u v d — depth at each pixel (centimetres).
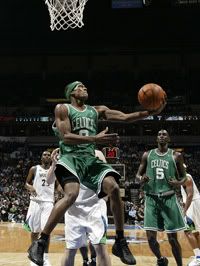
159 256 538
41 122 3008
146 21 2950
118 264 621
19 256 735
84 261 550
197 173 2603
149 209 544
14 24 2969
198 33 2930
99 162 347
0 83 3331
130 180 2462
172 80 3212
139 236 1122
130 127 3017
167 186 539
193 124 2942
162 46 3030
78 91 361
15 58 3338
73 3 918
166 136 550
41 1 2884
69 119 349
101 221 372
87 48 3069
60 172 339
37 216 643
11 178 2525
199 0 2805
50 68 3334
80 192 374
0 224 1664
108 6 2928
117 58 3291
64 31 3003
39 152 2927
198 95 3136
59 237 1049
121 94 3181
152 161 550
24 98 3250
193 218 612
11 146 2980
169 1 2841
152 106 339
